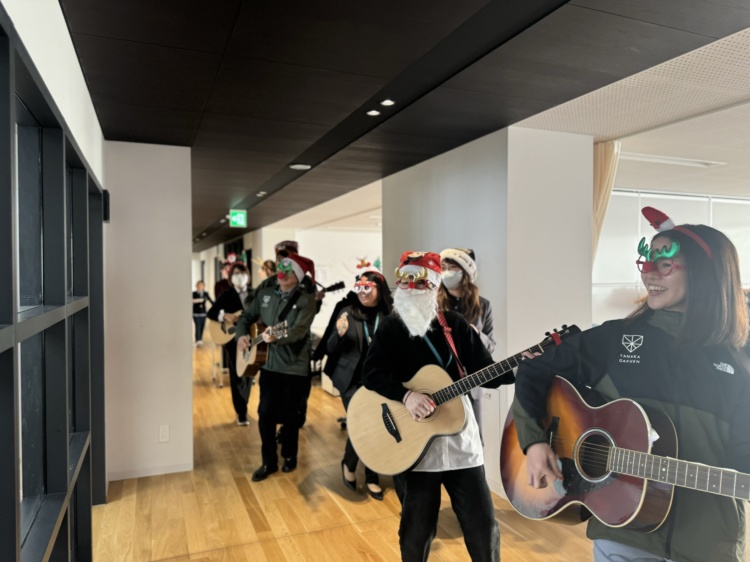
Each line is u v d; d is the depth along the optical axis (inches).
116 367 147.5
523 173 138.8
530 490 67.8
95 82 103.0
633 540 56.9
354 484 140.7
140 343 149.3
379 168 191.0
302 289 146.6
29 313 56.9
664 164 183.5
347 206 323.0
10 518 43.5
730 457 51.4
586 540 111.8
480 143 147.9
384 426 85.8
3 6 40.4
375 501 133.0
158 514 125.6
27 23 51.4
